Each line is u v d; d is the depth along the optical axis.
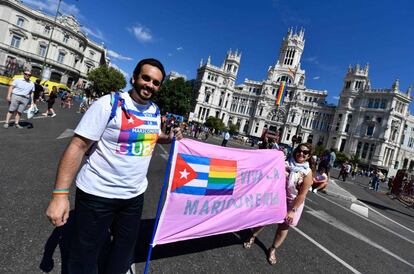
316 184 4.50
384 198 17.34
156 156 10.79
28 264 2.57
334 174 30.77
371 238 6.46
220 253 3.79
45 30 56.47
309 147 4.21
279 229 3.96
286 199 4.34
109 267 2.25
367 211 10.22
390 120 57.09
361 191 18.19
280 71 82.81
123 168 1.98
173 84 61.50
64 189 1.81
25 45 54.91
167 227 2.97
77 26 60.25
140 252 3.26
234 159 3.64
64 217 1.81
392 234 7.52
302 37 84.00
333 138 66.94
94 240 2.00
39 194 4.18
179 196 3.05
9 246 2.74
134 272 2.83
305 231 5.74
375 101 60.41
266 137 9.30
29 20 54.53
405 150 61.59
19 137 7.71
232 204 3.68
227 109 85.38
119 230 2.20
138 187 2.16
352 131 62.59
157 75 2.02
